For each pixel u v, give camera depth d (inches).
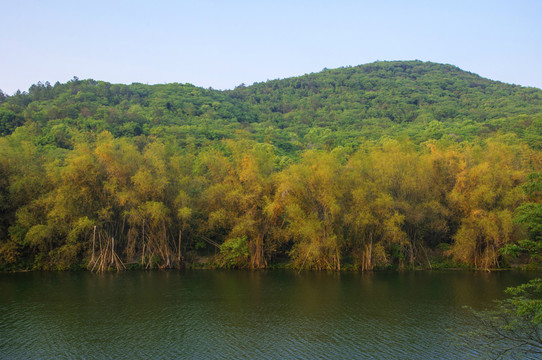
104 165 2421.3
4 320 1461.6
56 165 2571.4
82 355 1156.5
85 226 2311.8
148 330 1369.3
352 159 2608.3
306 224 2356.1
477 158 2647.6
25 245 2404.0
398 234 2348.7
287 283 2127.2
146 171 2439.7
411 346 1229.1
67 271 2447.1
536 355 1121.4
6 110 3941.9
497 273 2432.3
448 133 4520.2
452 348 1209.4
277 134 5595.5
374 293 1897.1
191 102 7017.7
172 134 4220.0
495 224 2372.0
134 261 2588.6
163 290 1950.1
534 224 941.8
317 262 2529.5
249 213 2502.5
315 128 6274.6
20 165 2461.9
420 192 2581.2
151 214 2411.4
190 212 2413.9
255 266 2581.2
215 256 2632.9
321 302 1728.6
